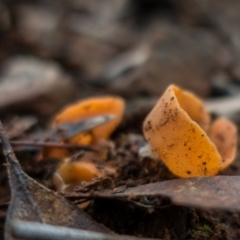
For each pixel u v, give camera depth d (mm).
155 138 232
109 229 213
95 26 763
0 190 248
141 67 489
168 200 222
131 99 448
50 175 252
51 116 439
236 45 648
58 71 511
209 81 501
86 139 271
